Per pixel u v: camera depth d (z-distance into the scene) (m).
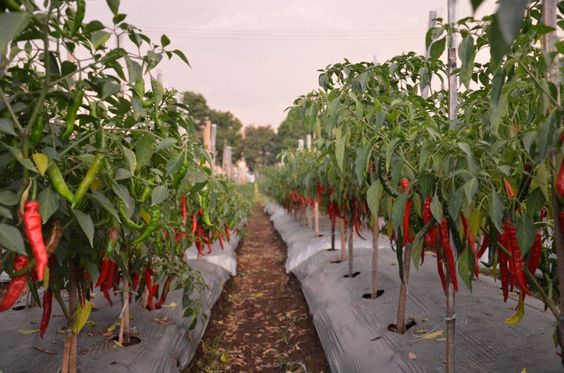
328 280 6.27
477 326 3.82
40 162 1.65
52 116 2.38
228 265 8.97
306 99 3.03
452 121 2.75
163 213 3.08
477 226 2.29
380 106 2.72
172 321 4.73
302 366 4.74
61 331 4.20
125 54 1.90
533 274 2.45
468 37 2.08
